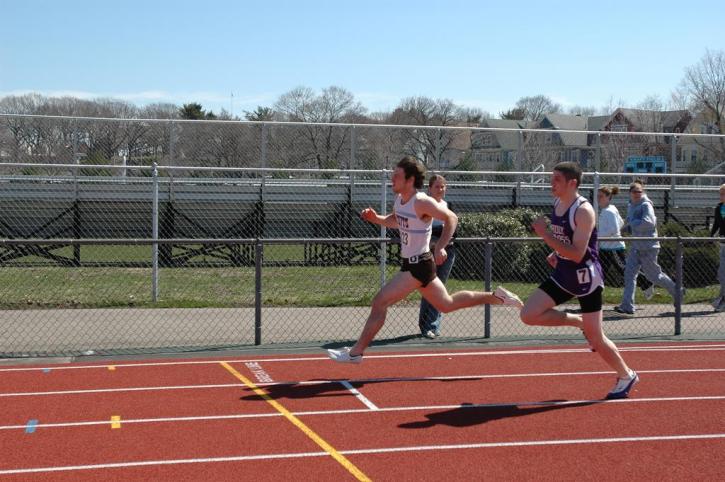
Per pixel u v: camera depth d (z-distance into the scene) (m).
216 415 6.98
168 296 13.70
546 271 16.06
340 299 13.53
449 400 7.60
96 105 29.62
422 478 5.49
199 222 17.78
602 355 7.60
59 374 8.55
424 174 7.90
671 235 16.70
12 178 15.96
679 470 5.73
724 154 37.16
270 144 17.91
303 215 18.05
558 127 59.12
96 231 17.42
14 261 16.84
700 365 9.37
